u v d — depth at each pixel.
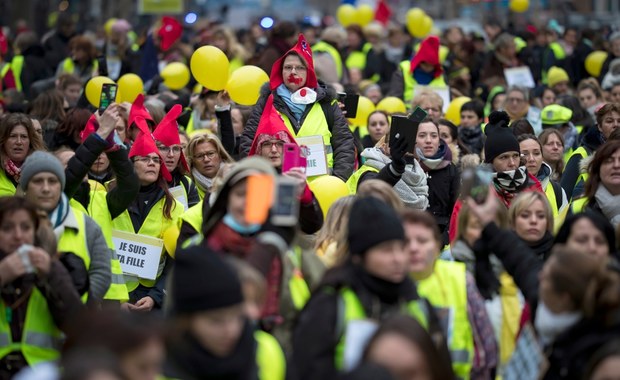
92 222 20.08
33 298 18.08
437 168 28.34
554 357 15.76
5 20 87.31
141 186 25.30
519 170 26.39
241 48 45.06
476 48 56.31
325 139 28.25
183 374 13.46
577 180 29.02
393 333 13.47
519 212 20.31
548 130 32.19
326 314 15.21
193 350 13.50
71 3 95.00
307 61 28.30
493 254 18.19
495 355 17.61
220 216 17.25
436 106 35.12
